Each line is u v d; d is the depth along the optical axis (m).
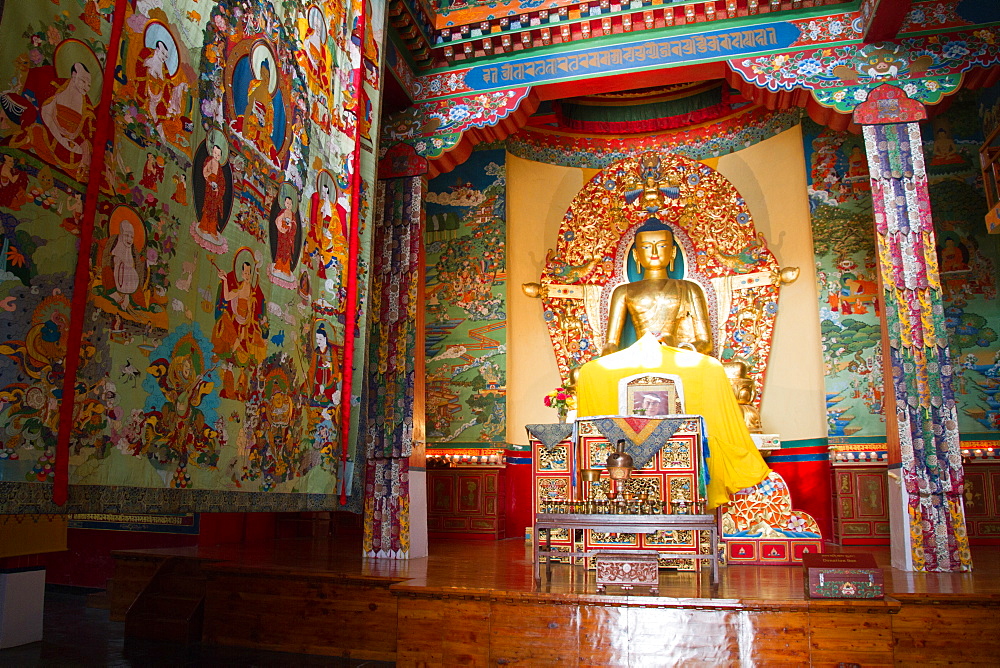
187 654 5.30
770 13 7.60
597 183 11.66
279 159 4.80
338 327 5.41
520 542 9.60
